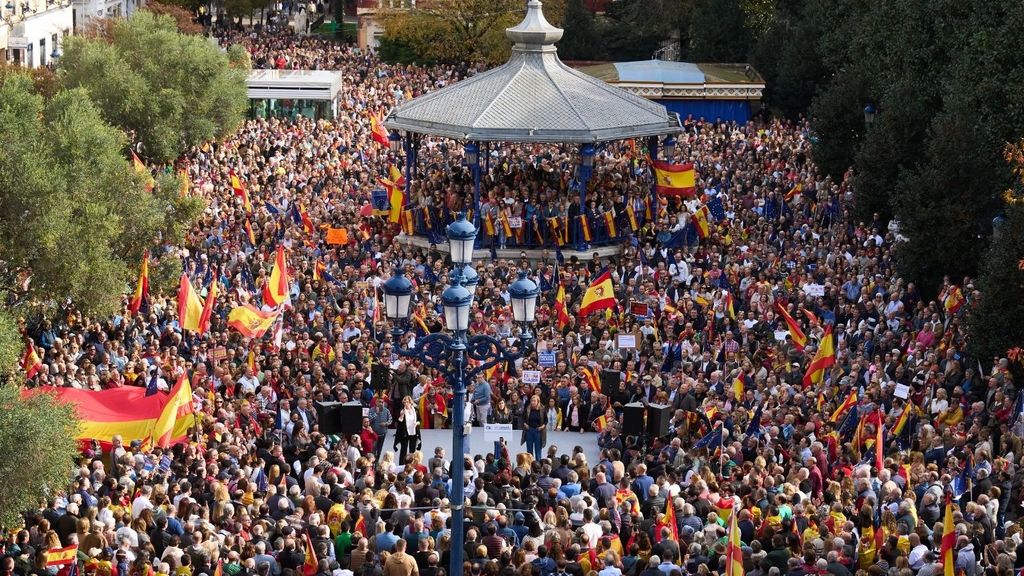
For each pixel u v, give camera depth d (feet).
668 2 562.66
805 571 124.98
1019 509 153.48
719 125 425.28
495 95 298.15
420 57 606.96
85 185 219.41
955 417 177.99
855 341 214.28
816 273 247.09
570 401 200.34
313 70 497.05
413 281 254.06
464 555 131.75
